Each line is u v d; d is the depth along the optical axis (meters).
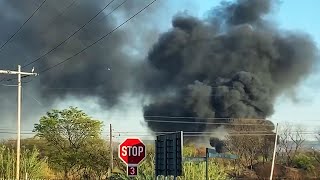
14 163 42.62
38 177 43.75
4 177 41.56
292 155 84.56
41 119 68.06
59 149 67.94
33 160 43.84
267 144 85.00
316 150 86.31
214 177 28.20
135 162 16.66
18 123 41.84
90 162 67.31
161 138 16.84
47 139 68.00
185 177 26.91
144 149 16.75
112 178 32.72
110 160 60.81
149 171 27.61
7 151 45.50
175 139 15.48
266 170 71.81
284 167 74.38
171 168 15.85
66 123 67.94
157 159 16.98
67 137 68.50
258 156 84.12
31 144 67.62
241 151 83.50
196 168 27.41
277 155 84.81
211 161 29.53
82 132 68.31
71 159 66.75
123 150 16.59
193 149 60.91
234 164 72.56
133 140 16.69
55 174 66.62
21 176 42.62
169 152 16.06
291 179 70.88
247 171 72.69
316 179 70.88
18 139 41.50
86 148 67.69
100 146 68.12
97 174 67.94
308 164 77.56
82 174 67.75
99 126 69.19
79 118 67.88
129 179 28.14
